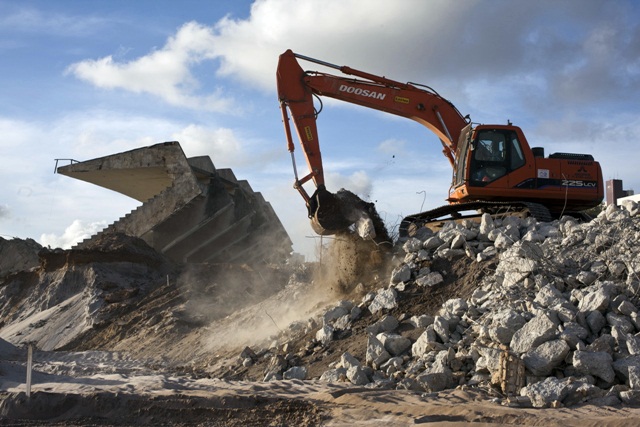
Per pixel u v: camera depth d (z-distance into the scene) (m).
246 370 14.39
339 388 11.14
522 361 9.88
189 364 17.36
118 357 21.11
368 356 12.00
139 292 28.36
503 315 11.13
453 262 14.78
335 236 17.00
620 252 12.43
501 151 17.92
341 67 18.72
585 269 12.52
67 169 36.00
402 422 8.80
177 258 37.56
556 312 10.87
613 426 7.88
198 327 22.42
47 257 32.78
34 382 14.43
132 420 10.73
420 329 12.73
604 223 13.83
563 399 9.14
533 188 17.75
